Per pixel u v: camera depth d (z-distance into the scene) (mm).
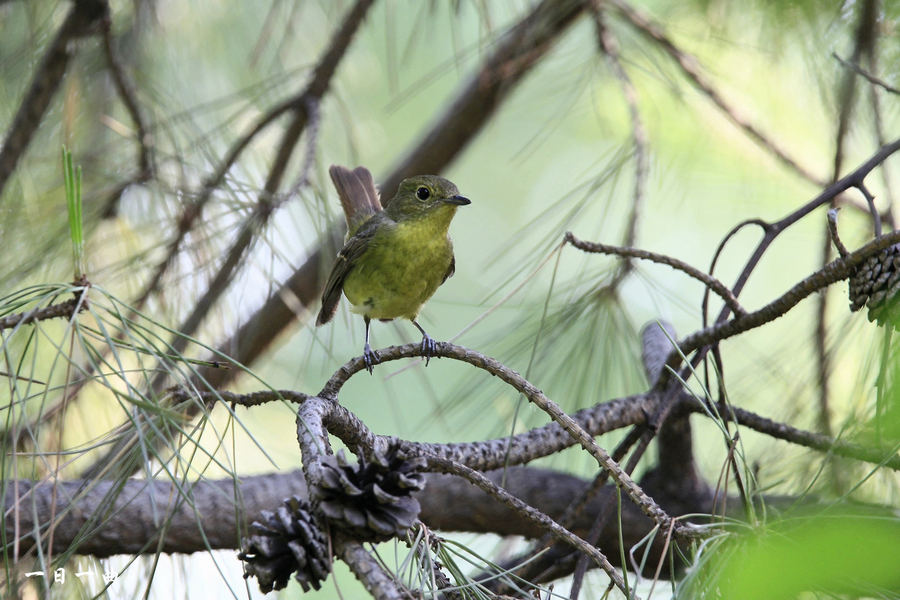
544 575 6711
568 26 8406
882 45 7422
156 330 7730
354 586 9461
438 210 8484
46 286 4184
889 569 3117
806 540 3242
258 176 9008
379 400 11828
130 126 8797
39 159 8039
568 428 4453
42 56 8531
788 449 6711
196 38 9492
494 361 4832
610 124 9328
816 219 10203
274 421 8688
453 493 7438
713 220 11258
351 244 8523
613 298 7328
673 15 8672
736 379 7340
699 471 7551
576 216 7773
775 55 8062
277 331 8719
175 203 7703
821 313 6836
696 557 3430
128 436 4520
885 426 4090
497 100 9297
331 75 8203
